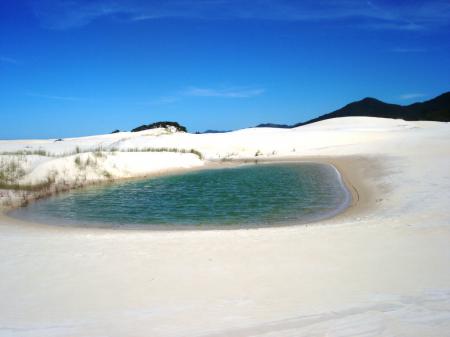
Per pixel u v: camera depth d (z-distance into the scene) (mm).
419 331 3764
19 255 6887
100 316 4473
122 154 23906
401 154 26500
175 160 26781
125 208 12852
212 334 3945
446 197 11398
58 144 41906
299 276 5559
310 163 28781
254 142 40344
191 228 9945
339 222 9914
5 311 4652
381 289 4957
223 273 5801
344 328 3914
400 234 7633
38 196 15102
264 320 4223
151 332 4047
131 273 5895
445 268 5617
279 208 12469
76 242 7883
